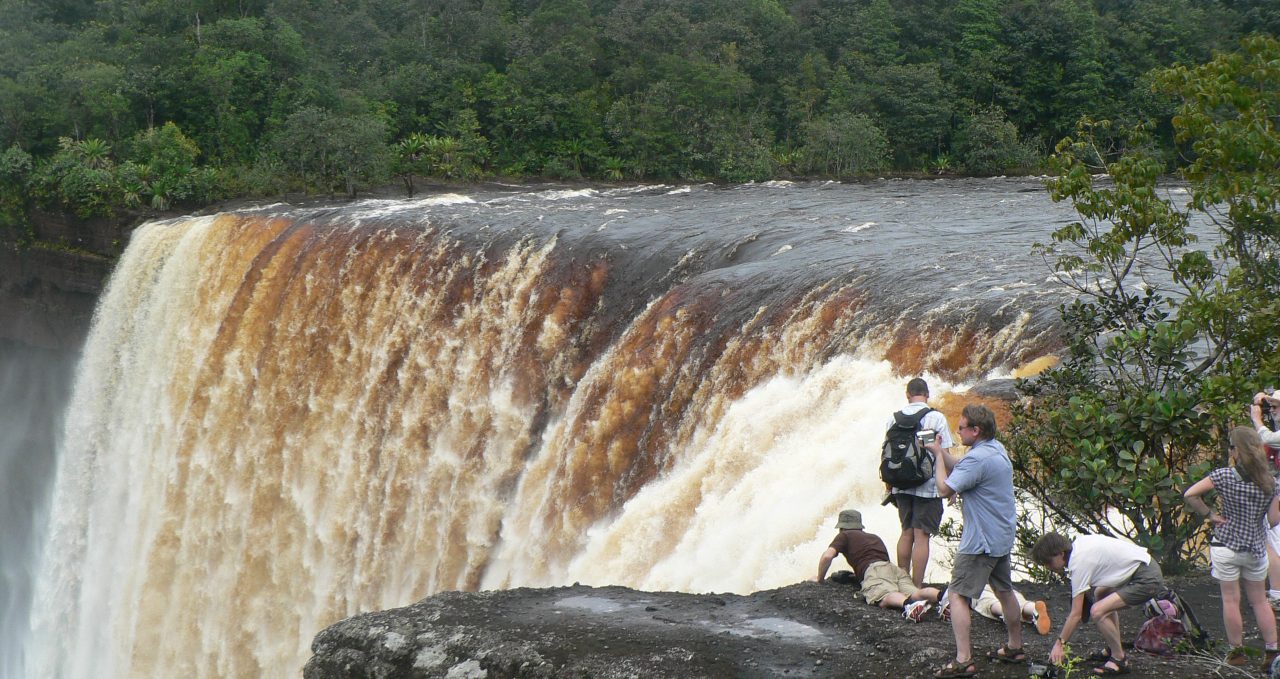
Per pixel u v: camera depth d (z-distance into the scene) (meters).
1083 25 82.31
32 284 56.03
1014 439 12.44
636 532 19.98
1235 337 12.40
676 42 83.44
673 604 11.25
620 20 85.19
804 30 88.94
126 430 39.03
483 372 29.73
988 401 16.05
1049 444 12.25
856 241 27.75
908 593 10.55
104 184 54.03
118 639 36.03
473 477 28.50
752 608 10.91
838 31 89.75
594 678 9.49
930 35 88.69
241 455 34.50
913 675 9.06
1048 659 8.97
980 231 31.23
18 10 75.38
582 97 79.62
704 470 19.91
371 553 29.91
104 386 40.78
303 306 34.34
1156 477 10.91
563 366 28.17
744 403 20.38
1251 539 9.09
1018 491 12.53
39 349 56.31
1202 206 13.21
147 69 67.44
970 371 18.67
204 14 75.88
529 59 81.38
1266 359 11.72
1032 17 84.88
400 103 78.38
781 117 84.62
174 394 37.41
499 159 77.19
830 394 19.20
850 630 10.15
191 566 34.41
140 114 67.81
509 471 27.86
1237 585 9.23
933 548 13.48
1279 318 11.93
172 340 38.28
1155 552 11.77
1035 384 13.49
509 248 30.58
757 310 22.73
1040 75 83.06
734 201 48.44
